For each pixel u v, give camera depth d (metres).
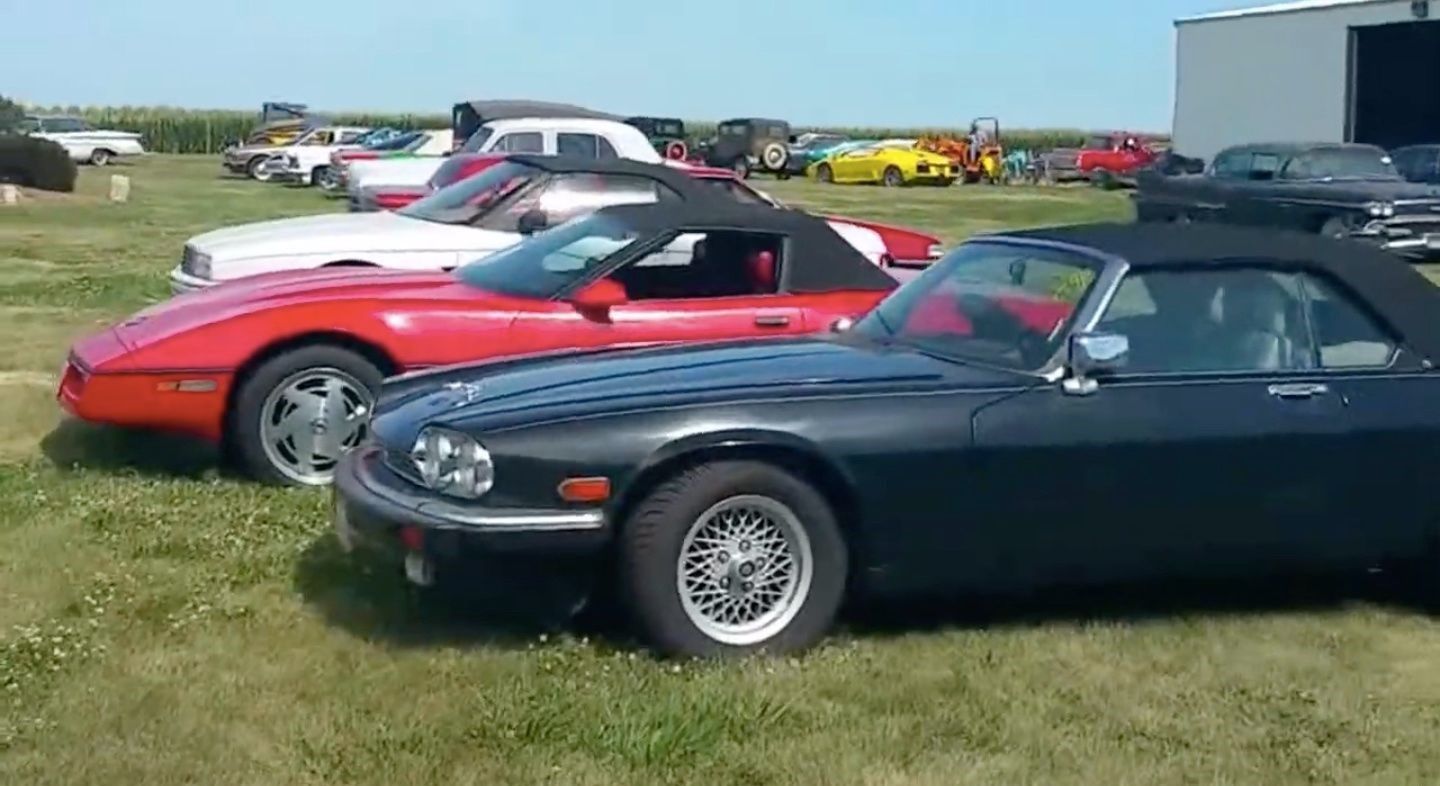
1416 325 5.82
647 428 5.11
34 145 33.12
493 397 5.40
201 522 6.79
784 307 7.83
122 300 14.69
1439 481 5.71
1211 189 23.52
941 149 50.25
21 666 5.03
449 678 5.01
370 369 7.51
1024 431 5.35
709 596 5.19
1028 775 4.40
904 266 11.26
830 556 5.29
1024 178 49.94
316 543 6.48
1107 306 5.59
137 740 4.52
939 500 5.30
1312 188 21.81
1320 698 5.02
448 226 10.58
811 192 41.88
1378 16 35.25
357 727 4.62
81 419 7.70
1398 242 20.94
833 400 5.27
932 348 5.85
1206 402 5.51
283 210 28.88
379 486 5.38
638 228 7.89
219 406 7.39
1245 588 6.18
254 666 5.11
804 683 5.00
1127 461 5.42
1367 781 4.42
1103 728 4.74
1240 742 4.66
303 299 7.58
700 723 4.61
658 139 46.94
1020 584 5.49
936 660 5.29
